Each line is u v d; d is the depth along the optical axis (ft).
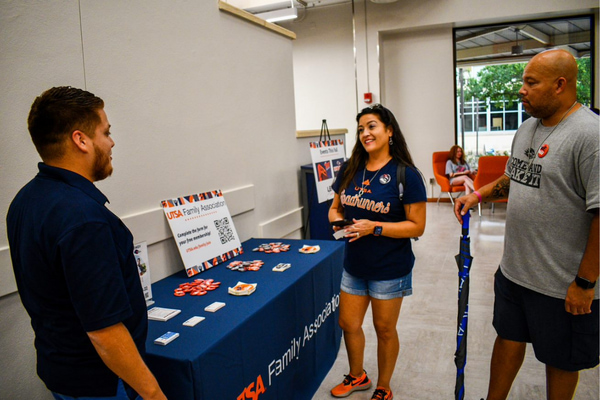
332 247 8.77
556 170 5.05
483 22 24.50
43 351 3.69
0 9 4.90
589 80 24.30
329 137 14.43
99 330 3.30
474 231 18.47
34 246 3.37
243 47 9.70
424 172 27.02
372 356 8.54
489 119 26.94
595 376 7.50
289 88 12.00
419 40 25.88
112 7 6.31
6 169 5.00
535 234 5.32
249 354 5.47
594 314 5.10
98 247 3.31
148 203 7.05
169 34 7.43
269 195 10.93
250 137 10.02
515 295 5.74
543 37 24.80
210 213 8.11
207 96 8.45
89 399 3.73
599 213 4.62
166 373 4.50
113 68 6.35
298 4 24.71
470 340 9.01
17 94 5.09
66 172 3.51
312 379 7.47
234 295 6.25
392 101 26.84
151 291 6.29
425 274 13.33
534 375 7.68
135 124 6.77
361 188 6.64
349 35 26.13
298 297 6.89
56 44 5.52
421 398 7.08
